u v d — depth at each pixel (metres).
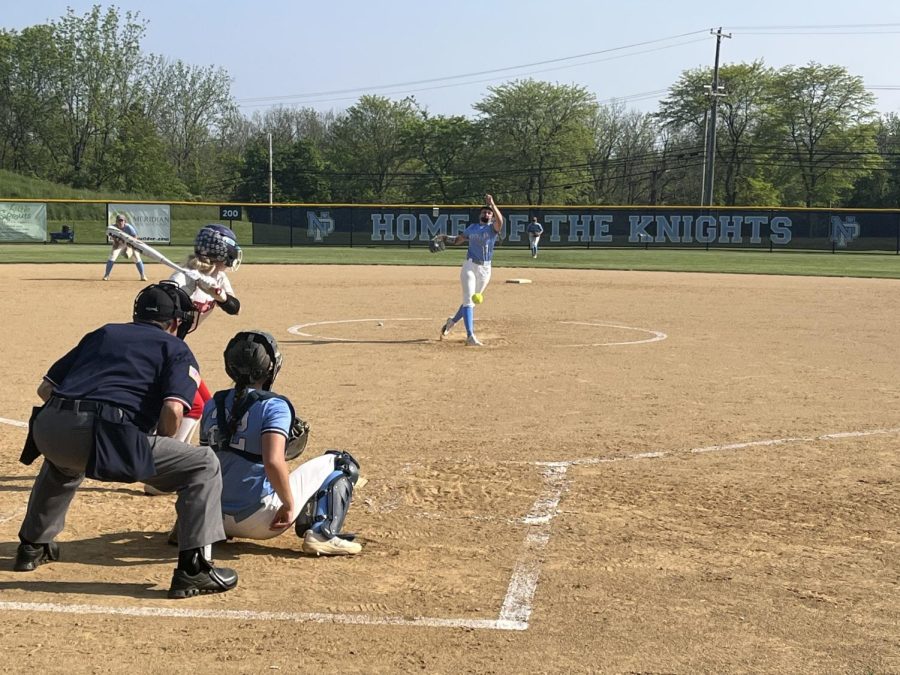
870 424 8.69
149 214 45.12
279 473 4.90
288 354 12.67
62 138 78.88
